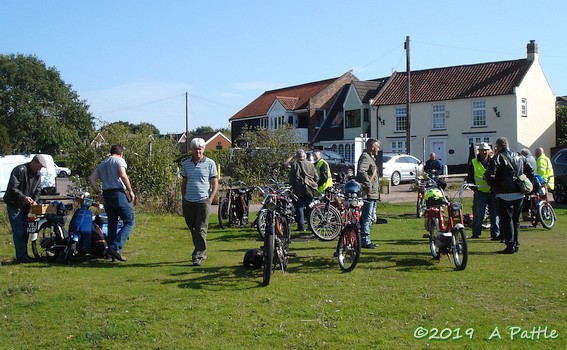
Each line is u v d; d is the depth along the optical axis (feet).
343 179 52.29
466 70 150.61
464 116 143.13
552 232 43.19
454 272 28.58
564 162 64.13
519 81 136.77
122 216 32.24
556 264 30.48
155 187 62.13
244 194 48.91
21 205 32.24
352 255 29.07
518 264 30.53
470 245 37.17
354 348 18.20
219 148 143.74
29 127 245.04
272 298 23.86
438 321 20.72
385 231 44.39
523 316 21.22
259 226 41.34
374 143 36.24
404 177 107.55
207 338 19.31
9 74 247.91
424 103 150.20
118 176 32.04
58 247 32.19
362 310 22.06
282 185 44.11
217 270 29.66
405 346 18.34
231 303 23.21
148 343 18.97
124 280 27.48
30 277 28.12
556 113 155.33
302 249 36.24
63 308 22.82
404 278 27.35
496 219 39.40
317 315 21.47
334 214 40.37
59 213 33.19
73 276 28.43
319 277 27.71
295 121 184.96
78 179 61.52
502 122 137.28
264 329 20.06
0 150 134.31
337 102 179.52
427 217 32.12
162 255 34.60
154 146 64.03
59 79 260.21
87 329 20.40
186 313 21.97
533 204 45.37
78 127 262.06
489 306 22.47
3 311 22.56
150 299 23.95
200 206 31.14
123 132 68.23
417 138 151.53
